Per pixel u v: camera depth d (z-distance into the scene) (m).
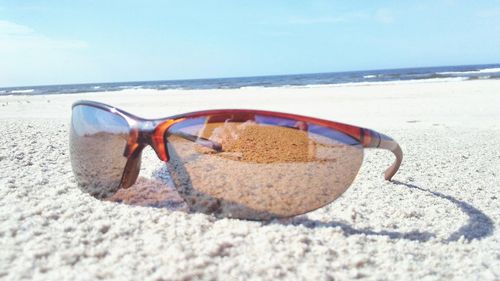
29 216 0.16
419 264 0.14
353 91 1.82
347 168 0.16
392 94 1.50
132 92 2.58
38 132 0.40
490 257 0.14
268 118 0.16
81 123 0.18
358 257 0.13
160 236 0.14
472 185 0.23
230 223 0.16
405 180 0.24
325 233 0.15
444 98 1.24
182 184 0.17
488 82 2.04
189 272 0.12
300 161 0.16
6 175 0.21
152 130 0.18
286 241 0.14
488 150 0.37
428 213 0.18
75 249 0.13
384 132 0.54
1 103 1.65
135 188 0.20
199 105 1.27
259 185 0.17
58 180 0.21
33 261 0.12
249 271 0.13
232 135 0.17
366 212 0.18
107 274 0.12
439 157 0.32
